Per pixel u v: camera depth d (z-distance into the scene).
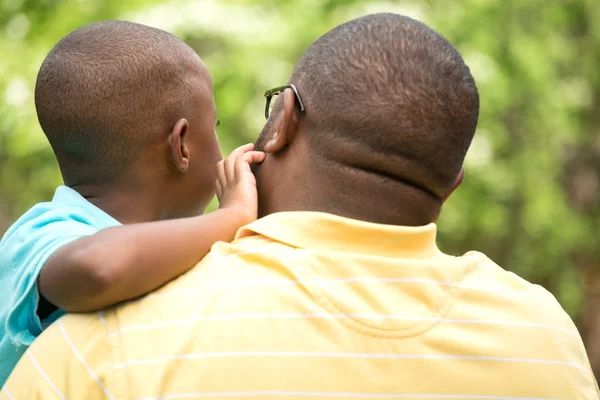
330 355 1.60
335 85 1.74
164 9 7.80
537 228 8.96
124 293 1.72
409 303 1.68
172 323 1.64
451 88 1.74
